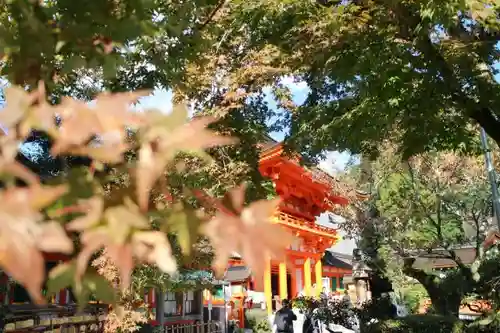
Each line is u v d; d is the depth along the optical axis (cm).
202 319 1520
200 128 68
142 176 65
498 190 1117
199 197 75
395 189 1266
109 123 65
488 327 867
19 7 106
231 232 66
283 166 2025
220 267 66
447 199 1131
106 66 114
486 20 431
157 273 614
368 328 1101
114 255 62
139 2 115
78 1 110
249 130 642
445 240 1129
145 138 66
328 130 663
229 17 606
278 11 572
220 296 1783
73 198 63
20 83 104
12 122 62
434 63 495
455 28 580
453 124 614
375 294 1283
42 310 733
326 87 789
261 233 66
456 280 1109
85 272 70
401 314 1465
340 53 565
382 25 533
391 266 1250
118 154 65
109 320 625
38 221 56
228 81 645
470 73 548
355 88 646
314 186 2350
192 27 231
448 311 1123
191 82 588
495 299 922
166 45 210
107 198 64
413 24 503
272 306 2255
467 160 1112
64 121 65
